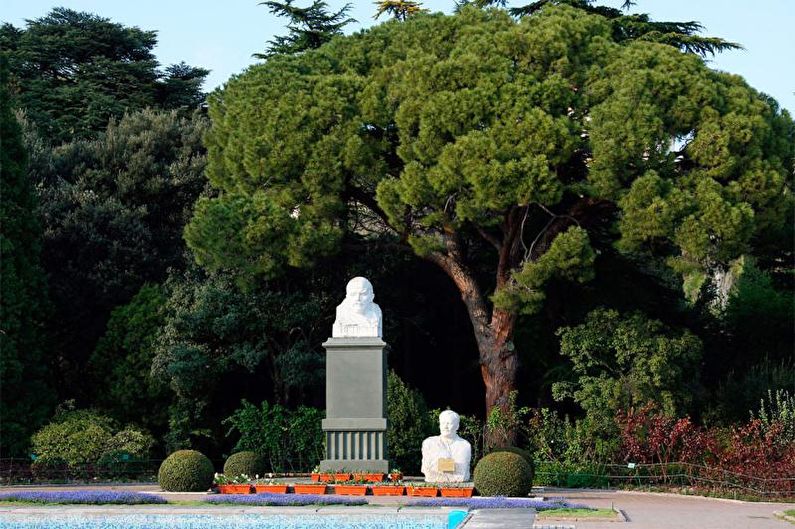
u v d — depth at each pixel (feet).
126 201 127.65
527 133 93.45
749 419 105.19
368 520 59.47
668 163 96.32
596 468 95.55
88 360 118.32
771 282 124.88
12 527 60.08
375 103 100.37
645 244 102.32
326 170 100.12
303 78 104.37
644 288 115.44
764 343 122.83
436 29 104.78
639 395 100.12
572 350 104.17
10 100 114.93
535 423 102.68
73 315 121.29
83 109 150.71
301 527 59.26
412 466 104.27
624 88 94.89
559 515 61.21
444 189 95.25
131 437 106.52
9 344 104.88
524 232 108.88
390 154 106.42
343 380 81.61
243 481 78.23
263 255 103.14
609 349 103.96
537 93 95.30
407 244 109.40
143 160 127.95
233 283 114.52
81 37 157.89
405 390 106.11
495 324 105.81
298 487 75.72
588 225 109.70
